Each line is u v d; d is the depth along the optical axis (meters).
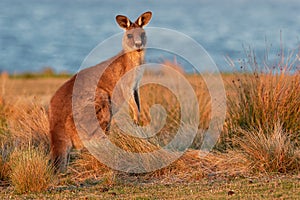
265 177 28.91
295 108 34.06
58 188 28.92
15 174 28.59
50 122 32.16
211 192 26.50
